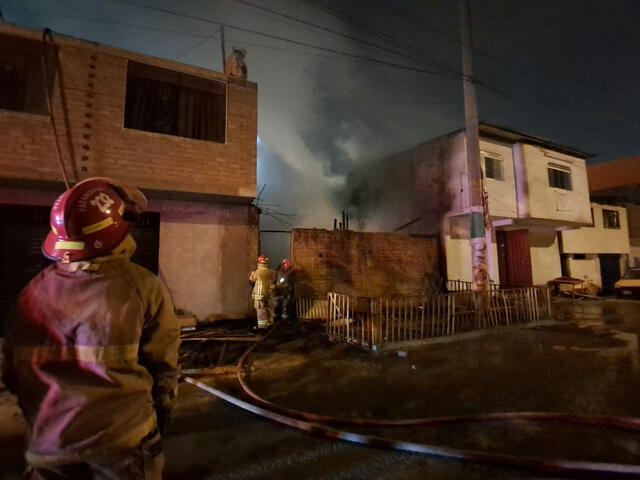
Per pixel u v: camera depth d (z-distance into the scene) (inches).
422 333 271.0
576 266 653.3
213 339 270.5
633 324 346.9
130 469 52.9
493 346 262.5
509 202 501.4
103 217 59.0
